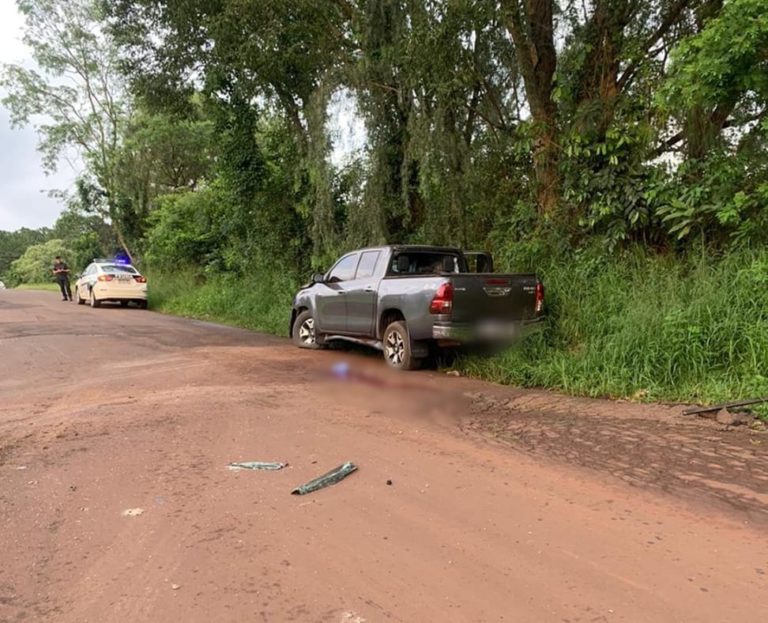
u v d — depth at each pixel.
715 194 8.31
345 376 8.48
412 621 2.78
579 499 4.16
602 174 9.71
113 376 8.54
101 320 16.39
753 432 5.51
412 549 3.47
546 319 8.93
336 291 10.36
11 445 5.39
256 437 5.61
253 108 16.84
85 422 6.12
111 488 4.39
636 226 9.51
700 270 7.92
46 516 3.93
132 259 31.75
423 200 12.98
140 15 15.93
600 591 3.02
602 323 8.34
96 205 32.47
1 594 3.04
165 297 22.23
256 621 2.79
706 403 6.35
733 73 7.30
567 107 10.53
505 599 2.96
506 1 10.01
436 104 11.91
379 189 13.03
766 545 3.49
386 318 9.35
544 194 10.96
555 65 11.05
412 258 9.63
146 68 16.75
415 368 8.87
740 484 4.36
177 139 31.02
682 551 3.43
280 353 10.72
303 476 4.62
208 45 15.53
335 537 3.62
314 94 13.76
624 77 10.45
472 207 12.36
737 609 2.86
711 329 7.01
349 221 13.72
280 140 17.36
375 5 12.21
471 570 3.23
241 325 16.19
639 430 5.67
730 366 6.80
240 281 18.95
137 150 31.20
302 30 13.56
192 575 3.20
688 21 10.20
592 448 5.21
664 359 7.05
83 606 2.93
